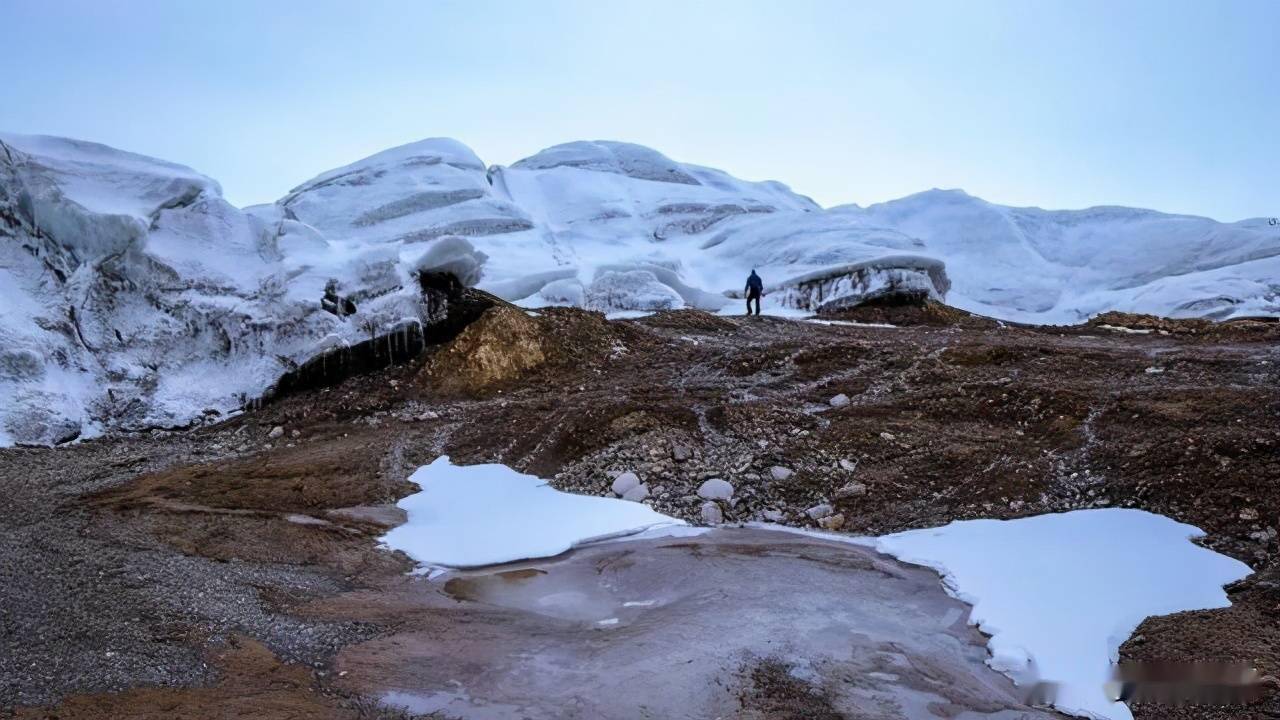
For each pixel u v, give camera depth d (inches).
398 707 206.8
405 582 301.4
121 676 213.6
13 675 209.6
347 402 545.3
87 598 263.1
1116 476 355.9
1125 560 291.3
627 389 546.0
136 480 422.6
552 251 1325.0
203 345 582.6
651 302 921.5
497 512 376.5
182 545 323.3
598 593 290.7
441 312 623.2
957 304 1369.3
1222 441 351.9
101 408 533.3
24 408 492.1
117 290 583.2
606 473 412.5
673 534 356.5
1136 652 233.0
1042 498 355.9
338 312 589.3
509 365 592.1
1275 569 273.6
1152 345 614.9
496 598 285.6
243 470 438.9
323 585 293.6
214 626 249.0
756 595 284.0
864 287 957.2
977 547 317.7
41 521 347.9
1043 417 429.1
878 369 556.1
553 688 217.2
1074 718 205.6
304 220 1407.5
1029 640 243.6
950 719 203.6
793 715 203.0
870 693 215.3
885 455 409.7
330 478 421.4
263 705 203.0
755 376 569.6
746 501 388.2
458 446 461.4
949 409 457.4
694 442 439.5
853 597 282.5
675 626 257.8
